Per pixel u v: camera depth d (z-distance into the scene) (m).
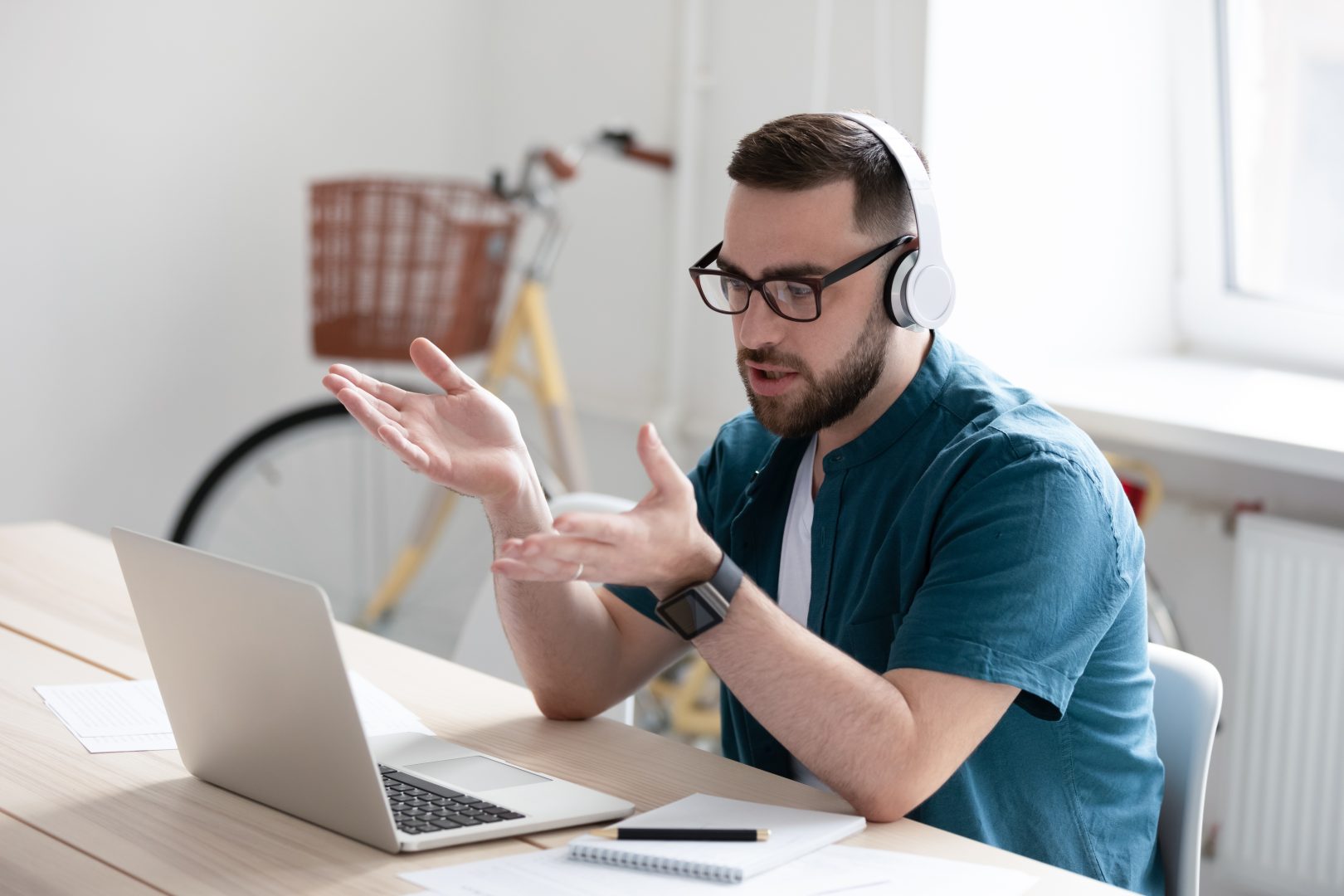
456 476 1.28
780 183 1.26
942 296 1.30
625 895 0.94
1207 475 2.36
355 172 3.22
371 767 1.00
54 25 2.76
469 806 1.09
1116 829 1.30
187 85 2.95
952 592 1.18
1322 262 2.53
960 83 2.44
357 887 0.96
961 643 1.15
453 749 1.24
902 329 1.35
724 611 1.09
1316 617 2.15
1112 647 1.29
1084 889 0.99
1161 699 1.39
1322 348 2.55
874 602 1.34
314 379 3.27
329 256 2.82
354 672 1.46
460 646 1.78
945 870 1.01
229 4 2.98
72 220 2.84
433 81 3.32
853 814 1.12
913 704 1.13
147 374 2.99
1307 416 2.25
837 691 1.11
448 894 0.94
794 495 1.47
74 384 2.89
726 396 2.97
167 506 3.06
